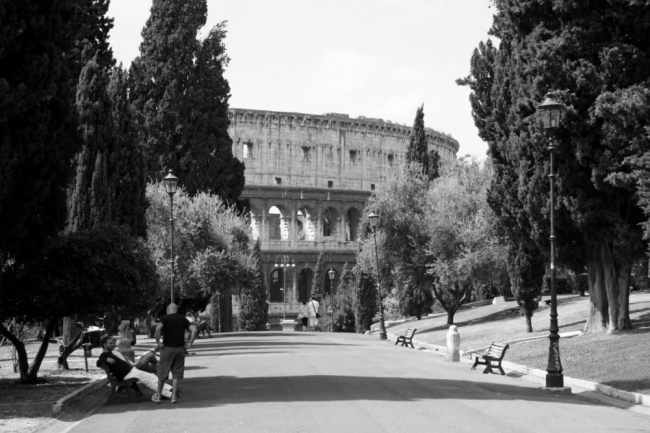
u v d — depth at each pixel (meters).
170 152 80.00
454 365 39.44
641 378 29.45
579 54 39.41
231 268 69.62
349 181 155.00
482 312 76.56
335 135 154.25
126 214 48.16
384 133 159.00
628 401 26.52
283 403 23.09
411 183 78.19
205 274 67.38
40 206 27.12
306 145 151.88
